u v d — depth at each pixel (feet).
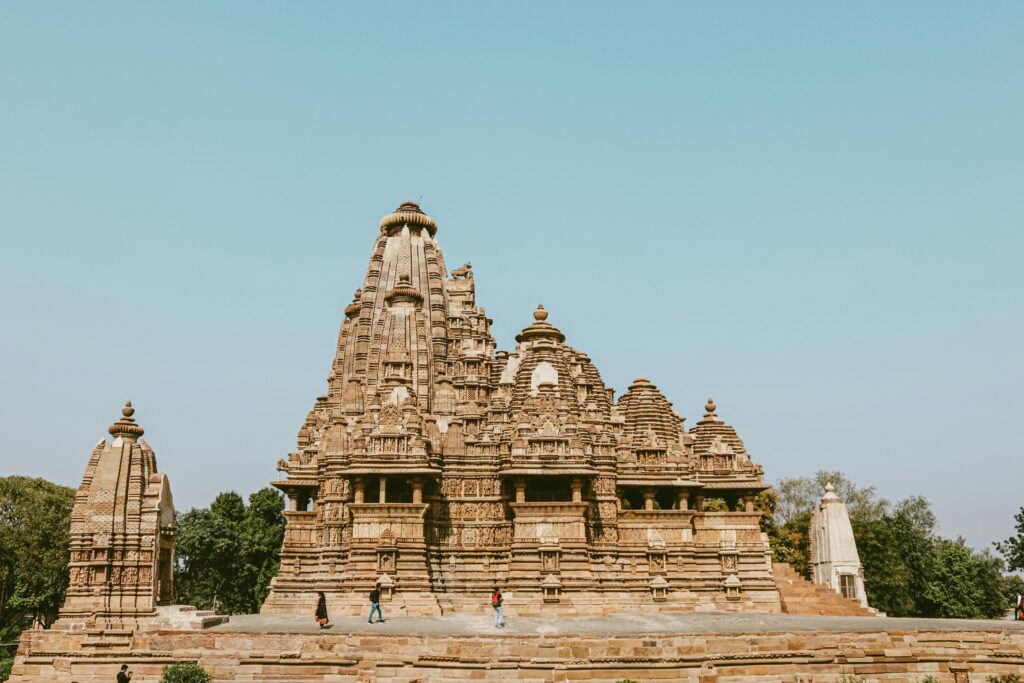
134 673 131.44
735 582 200.95
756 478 225.56
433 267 242.99
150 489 151.12
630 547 203.10
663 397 232.32
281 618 169.58
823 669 129.18
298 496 220.64
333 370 253.24
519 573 188.44
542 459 195.31
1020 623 155.74
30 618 293.02
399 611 176.96
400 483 198.29
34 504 250.57
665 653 126.00
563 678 122.42
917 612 291.58
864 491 344.90
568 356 241.14
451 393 220.84
